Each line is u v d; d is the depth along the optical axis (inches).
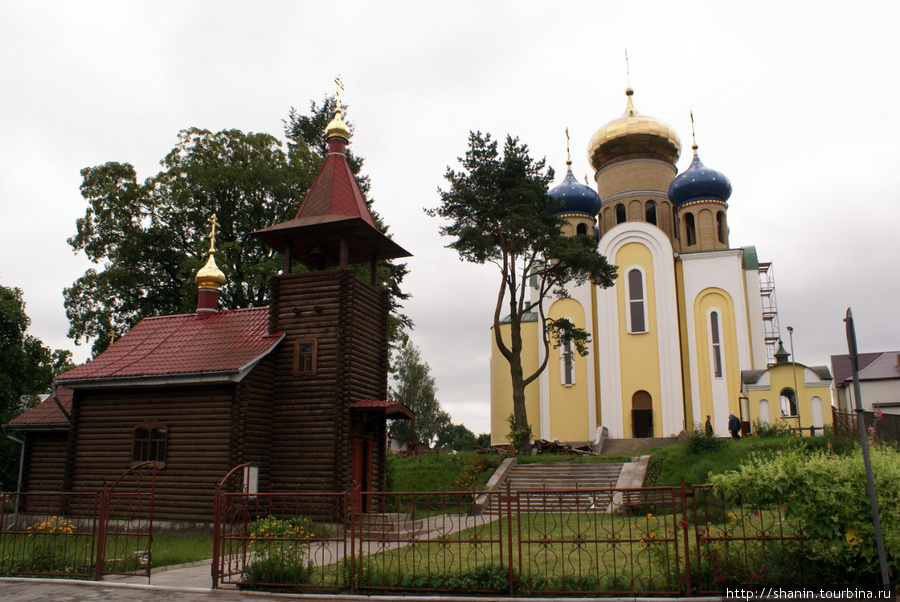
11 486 1246.9
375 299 881.5
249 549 439.2
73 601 391.9
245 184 1247.5
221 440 749.9
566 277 1187.3
